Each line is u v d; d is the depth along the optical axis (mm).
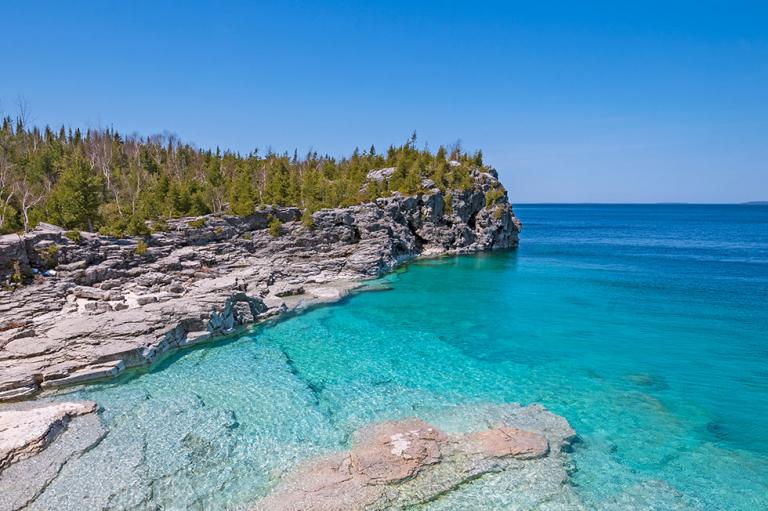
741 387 33969
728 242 146125
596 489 22156
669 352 41094
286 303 54312
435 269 84625
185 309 41312
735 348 42156
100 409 28547
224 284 49719
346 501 20562
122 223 56781
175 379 33531
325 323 48625
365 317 51250
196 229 63812
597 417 29391
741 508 21125
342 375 35000
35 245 46156
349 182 100562
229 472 22641
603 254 111625
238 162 118688
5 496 20344
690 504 21281
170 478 22031
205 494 21031
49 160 79750
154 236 58969
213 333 42375
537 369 36906
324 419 27984
